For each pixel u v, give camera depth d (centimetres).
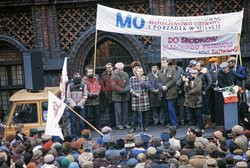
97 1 1833
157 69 1697
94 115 1681
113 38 1839
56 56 1856
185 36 1664
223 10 1844
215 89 1591
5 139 1427
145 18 1653
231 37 1666
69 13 1859
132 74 1869
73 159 1128
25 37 1875
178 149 1204
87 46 1855
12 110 1546
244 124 1572
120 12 1647
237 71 1638
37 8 1842
